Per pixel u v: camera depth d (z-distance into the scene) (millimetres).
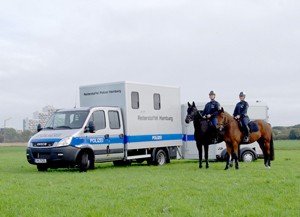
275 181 13742
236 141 19156
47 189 12820
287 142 78625
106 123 20562
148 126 22719
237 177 15328
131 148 21625
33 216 9078
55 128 20156
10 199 11055
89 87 22812
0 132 113688
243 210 9352
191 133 25703
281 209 9445
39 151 19016
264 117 26531
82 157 19078
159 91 23578
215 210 9430
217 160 26719
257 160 26734
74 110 20469
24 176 16906
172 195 11375
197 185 13266
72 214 9242
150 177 15812
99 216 8961
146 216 8945
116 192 12102
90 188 13031
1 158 35469
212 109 19734
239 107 19594
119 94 21734
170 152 24297
